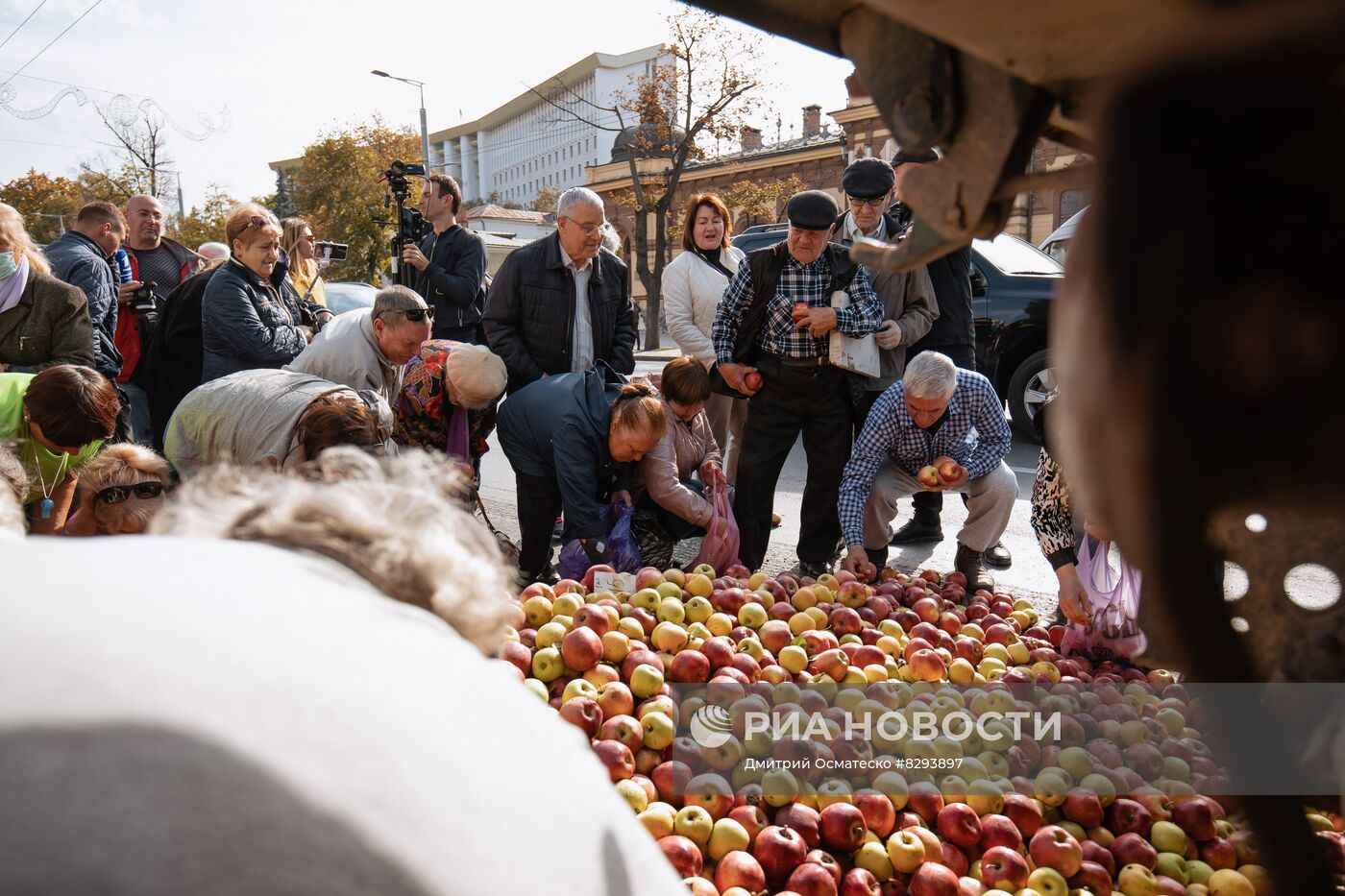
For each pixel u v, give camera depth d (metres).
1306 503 0.50
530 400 4.47
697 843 2.35
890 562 5.69
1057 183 0.70
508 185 130.00
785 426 4.95
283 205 71.56
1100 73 0.61
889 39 0.77
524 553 4.67
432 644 0.81
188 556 0.77
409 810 0.64
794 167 41.22
